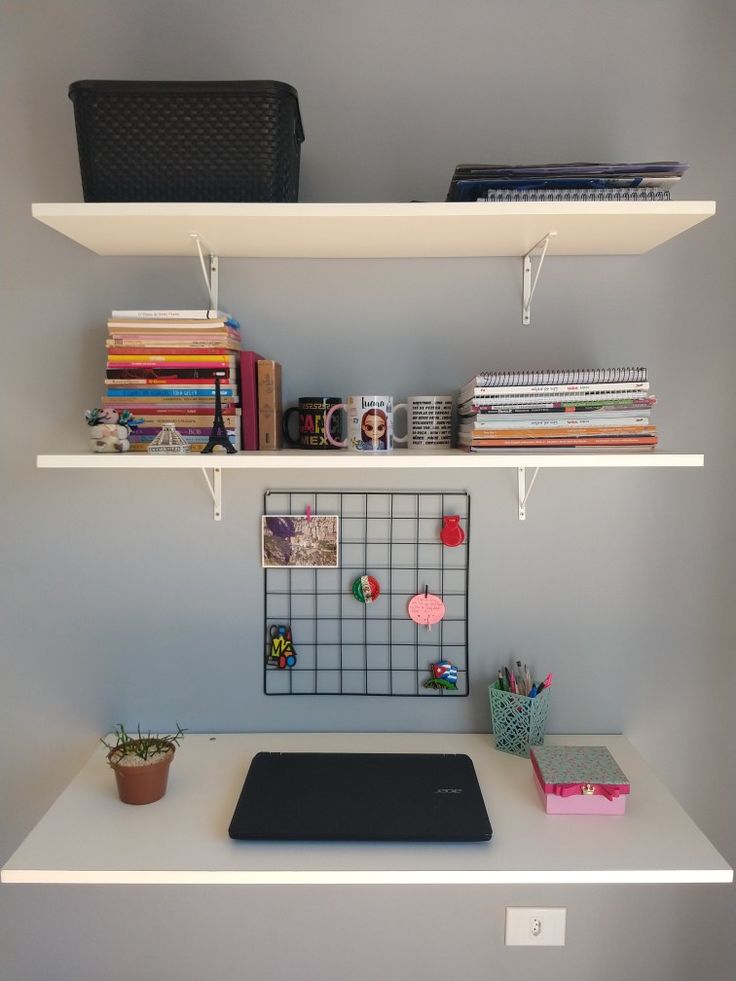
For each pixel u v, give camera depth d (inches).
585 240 54.4
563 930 64.6
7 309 59.8
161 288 59.7
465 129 58.7
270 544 61.4
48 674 62.6
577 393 50.3
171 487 61.3
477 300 59.8
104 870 45.6
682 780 63.5
